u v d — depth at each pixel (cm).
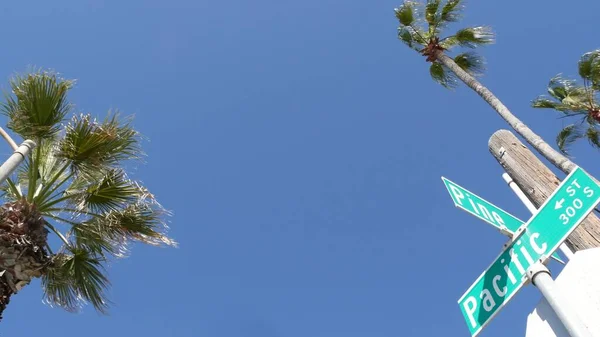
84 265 676
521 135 673
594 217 372
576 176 227
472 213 272
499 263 239
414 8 973
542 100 1113
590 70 1066
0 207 565
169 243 691
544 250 214
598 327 176
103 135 616
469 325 240
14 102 612
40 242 570
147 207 677
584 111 1120
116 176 656
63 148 619
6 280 513
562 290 198
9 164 483
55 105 615
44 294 659
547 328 194
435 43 945
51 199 638
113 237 673
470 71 973
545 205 230
